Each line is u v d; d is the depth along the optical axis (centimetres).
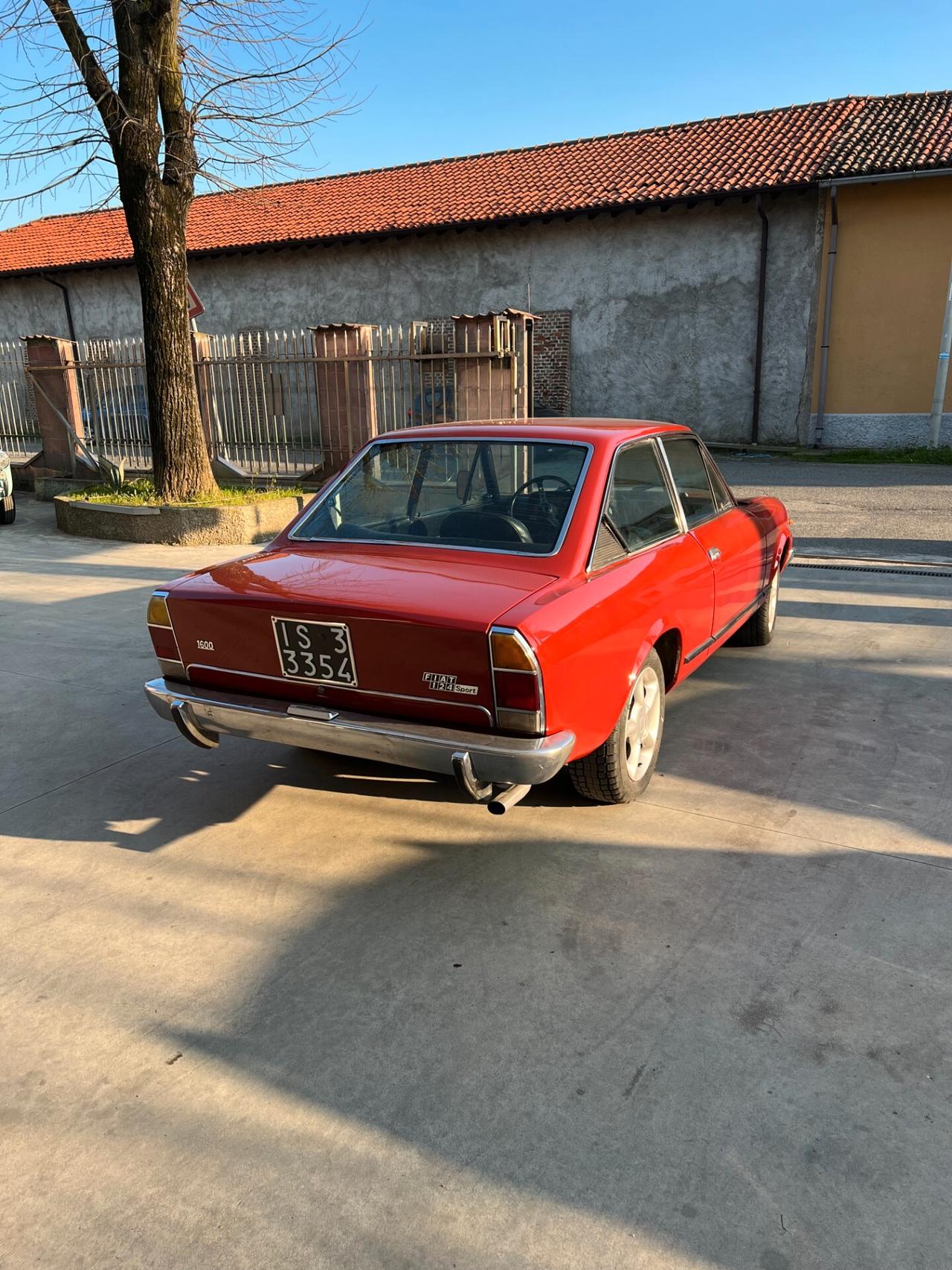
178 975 270
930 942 280
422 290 2123
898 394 1703
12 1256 183
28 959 279
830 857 330
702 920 293
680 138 2081
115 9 904
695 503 455
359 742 300
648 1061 232
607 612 318
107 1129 214
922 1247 182
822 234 1681
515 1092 223
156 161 955
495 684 279
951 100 1894
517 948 280
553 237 1952
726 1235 185
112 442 1408
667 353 1886
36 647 605
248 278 2333
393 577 323
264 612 314
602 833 351
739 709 480
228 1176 201
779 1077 226
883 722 459
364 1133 212
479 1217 190
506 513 353
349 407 1220
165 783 404
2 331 2738
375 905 305
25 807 379
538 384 2027
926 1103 218
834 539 952
